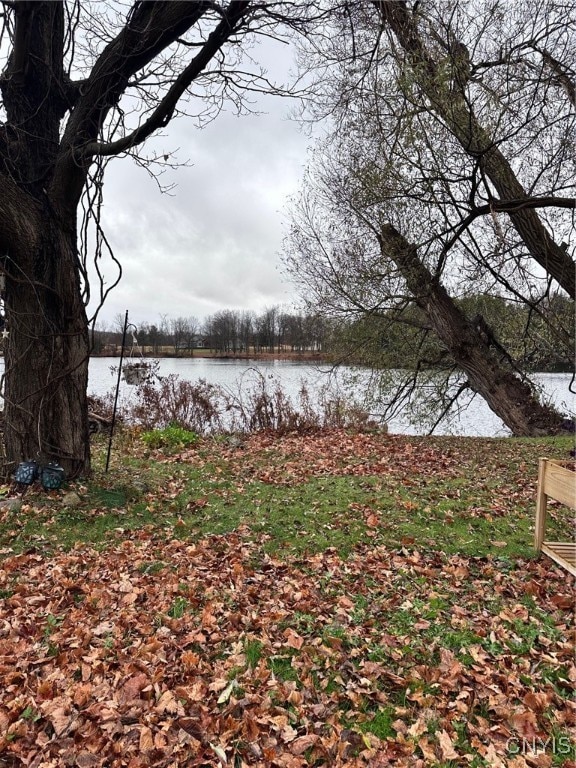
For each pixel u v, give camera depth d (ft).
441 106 23.34
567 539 15.70
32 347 18.25
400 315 38.75
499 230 23.67
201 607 11.51
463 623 10.71
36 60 17.78
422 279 34.30
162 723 7.99
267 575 13.25
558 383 42.29
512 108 24.61
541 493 14.24
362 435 36.37
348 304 40.34
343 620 10.92
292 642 10.04
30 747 7.60
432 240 30.60
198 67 16.66
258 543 15.34
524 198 25.34
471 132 23.15
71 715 8.15
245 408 40.50
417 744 7.66
